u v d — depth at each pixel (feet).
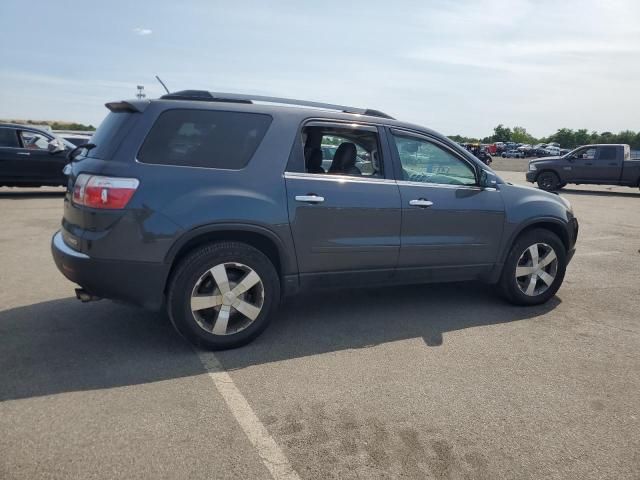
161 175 11.21
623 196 59.11
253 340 12.73
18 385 10.11
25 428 8.63
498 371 11.55
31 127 39.68
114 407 9.42
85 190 10.98
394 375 11.19
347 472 7.88
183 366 11.27
